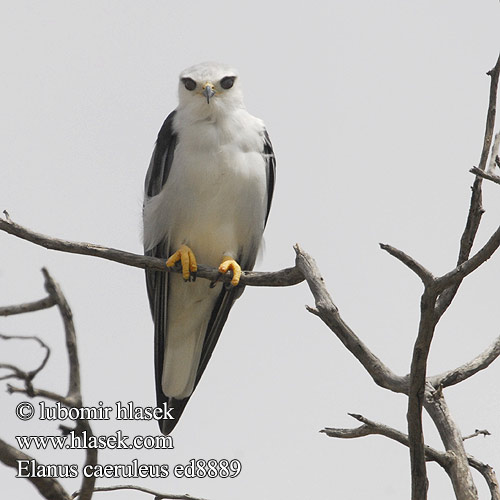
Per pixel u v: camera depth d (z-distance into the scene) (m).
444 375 7.06
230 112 9.84
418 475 5.79
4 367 5.17
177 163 9.79
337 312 6.62
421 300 5.46
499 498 6.52
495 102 6.99
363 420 6.23
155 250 10.48
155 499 6.77
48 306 5.61
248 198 9.91
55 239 8.16
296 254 7.49
